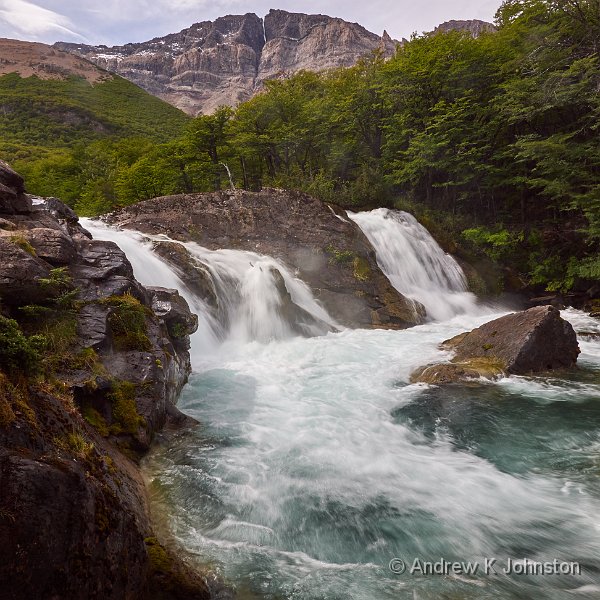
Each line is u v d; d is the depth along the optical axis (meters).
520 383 9.05
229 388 9.04
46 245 7.72
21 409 3.32
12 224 7.88
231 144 31.25
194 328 9.49
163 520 4.68
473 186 24.42
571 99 18.41
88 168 52.00
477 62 22.78
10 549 2.36
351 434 7.02
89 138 95.75
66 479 2.82
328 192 21.41
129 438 5.73
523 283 20.06
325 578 4.03
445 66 23.11
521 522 4.91
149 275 12.24
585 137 20.62
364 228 18.39
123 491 4.35
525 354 9.62
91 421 5.47
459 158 21.81
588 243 18.89
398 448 6.64
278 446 6.53
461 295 18.83
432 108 22.27
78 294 7.19
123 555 3.21
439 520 4.93
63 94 122.88
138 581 3.34
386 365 10.57
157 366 6.83
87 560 2.79
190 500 5.10
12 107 105.69
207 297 13.12
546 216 23.28
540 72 20.08
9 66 153.00
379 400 8.45
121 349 6.88
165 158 34.72
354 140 27.92
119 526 3.25
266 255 16.47
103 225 16.53
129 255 12.34
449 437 7.05
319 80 38.16
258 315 13.32
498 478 5.84
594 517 5.01
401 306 15.87
